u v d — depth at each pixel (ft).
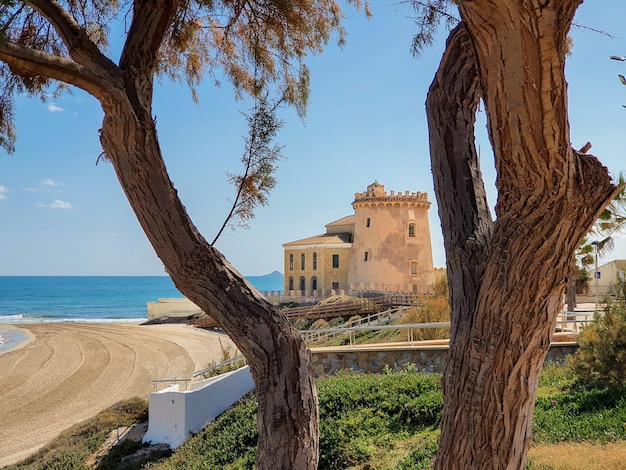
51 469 42.19
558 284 8.89
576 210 8.41
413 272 204.74
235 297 11.36
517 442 9.64
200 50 19.48
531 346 9.20
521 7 6.80
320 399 36.73
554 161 7.97
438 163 12.33
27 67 10.12
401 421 32.73
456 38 12.49
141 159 11.10
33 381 93.25
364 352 49.65
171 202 11.31
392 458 27.48
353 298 169.48
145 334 168.35
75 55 11.08
